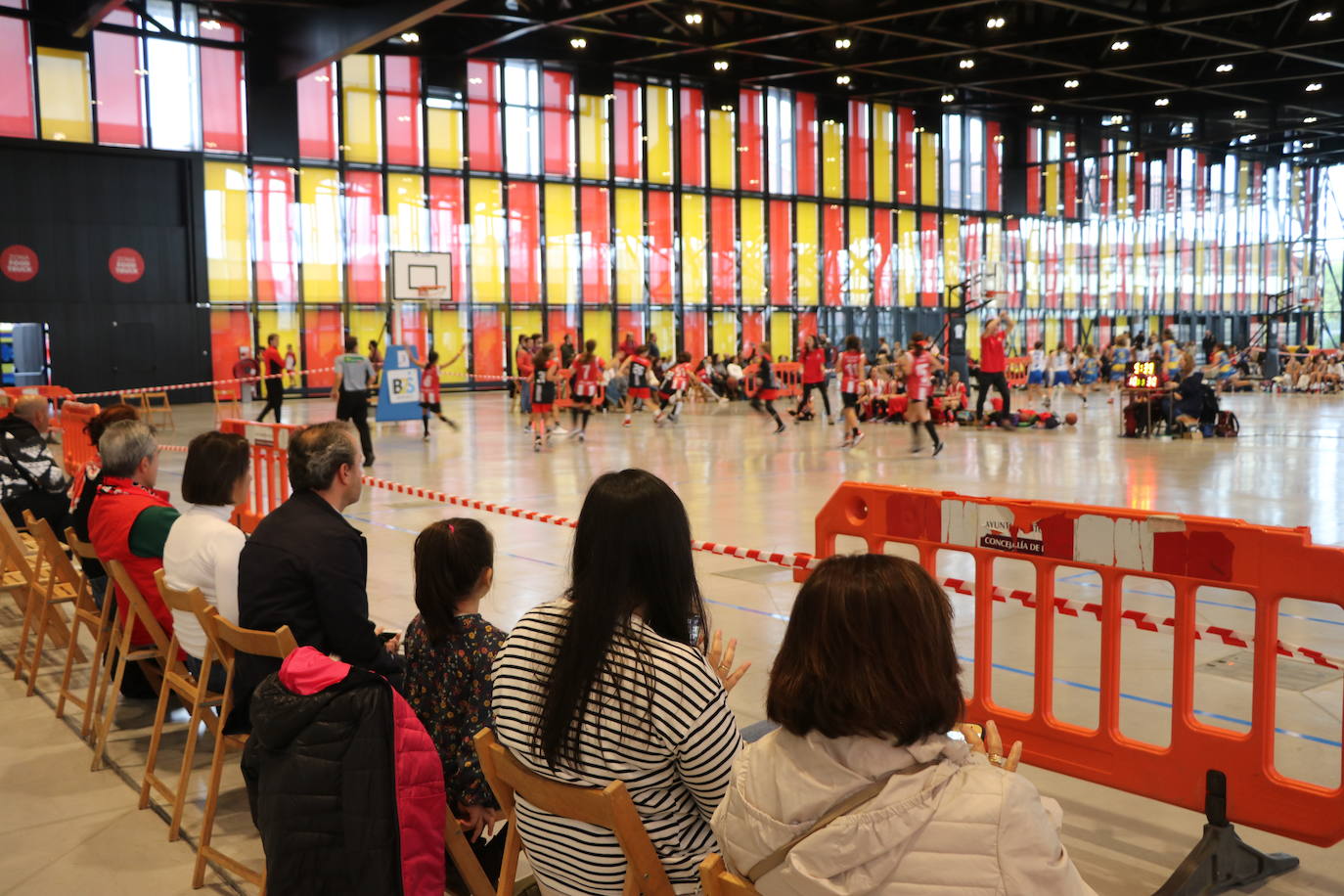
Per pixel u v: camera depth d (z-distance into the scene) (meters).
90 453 11.27
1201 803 3.21
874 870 1.47
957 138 39.31
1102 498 10.40
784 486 11.75
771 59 30.41
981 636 3.85
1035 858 1.46
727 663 2.69
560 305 32.53
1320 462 13.38
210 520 3.90
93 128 26.16
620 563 2.06
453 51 29.72
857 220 37.34
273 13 27.27
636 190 33.34
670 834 2.09
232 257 28.16
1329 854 3.37
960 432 18.80
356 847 2.44
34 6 25.19
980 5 25.62
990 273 40.31
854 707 1.51
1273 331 41.38
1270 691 3.03
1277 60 31.16
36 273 25.81
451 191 30.81
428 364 17.81
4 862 3.54
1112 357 33.62
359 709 2.48
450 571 3.00
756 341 35.72
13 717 4.98
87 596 5.12
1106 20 25.89
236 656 3.36
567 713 2.02
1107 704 3.45
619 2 23.66
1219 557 3.12
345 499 3.61
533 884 2.98
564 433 18.97
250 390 26.16
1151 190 44.59
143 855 3.59
